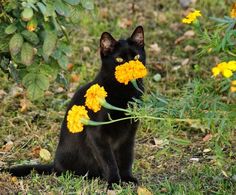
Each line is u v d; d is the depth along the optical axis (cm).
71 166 919
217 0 1617
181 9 1623
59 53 866
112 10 1623
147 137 1061
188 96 745
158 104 754
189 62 1347
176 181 884
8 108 1183
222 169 870
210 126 782
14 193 853
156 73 1326
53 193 839
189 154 1000
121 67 727
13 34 842
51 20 829
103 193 848
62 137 923
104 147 873
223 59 785
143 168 952
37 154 1011
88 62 1372
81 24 1523
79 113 711
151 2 1669
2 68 920
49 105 1195
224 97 1072
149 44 1452
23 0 810
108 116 828
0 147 1044
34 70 866
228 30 745
